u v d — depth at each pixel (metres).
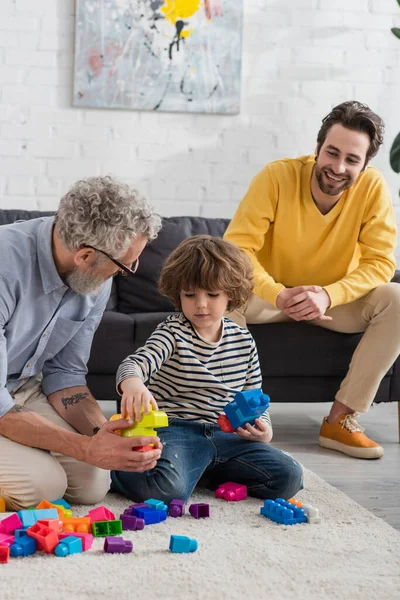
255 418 1.96
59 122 3.70
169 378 2.02
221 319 2.07
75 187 1.61
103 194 1.58
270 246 2.88
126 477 1.90
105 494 1.89
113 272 1.67
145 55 3.71
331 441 2.70
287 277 2.88
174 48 3.73
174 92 3.75
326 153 2.65
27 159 3.69
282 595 1.37
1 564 1.45
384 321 2.65
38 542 1.52
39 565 1.45
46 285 1.71
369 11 3.88
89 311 1.88
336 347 2.81
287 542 1.65
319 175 2.70
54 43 3.67
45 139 3.69
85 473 1.82
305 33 3.84
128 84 3.71
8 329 1.72
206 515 1.80
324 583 1.43
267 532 1.71
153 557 1.52
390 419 3.30
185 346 2.00
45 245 1.70
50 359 1.96
